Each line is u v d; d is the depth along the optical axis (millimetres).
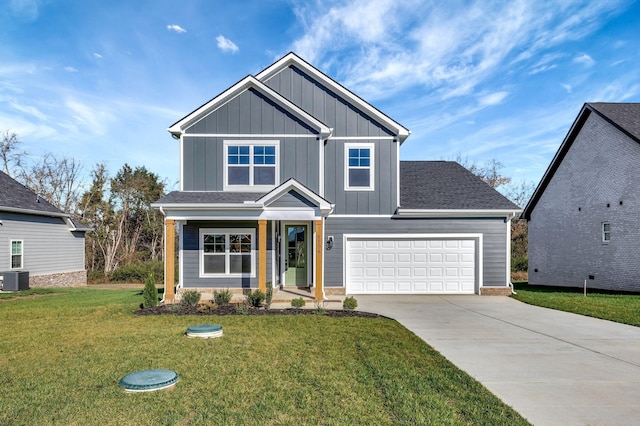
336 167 13570
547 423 3775
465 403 4199
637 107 17219
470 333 7648
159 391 4457
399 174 14727
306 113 12906
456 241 13617
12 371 5160
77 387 4594
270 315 9250
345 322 8406
